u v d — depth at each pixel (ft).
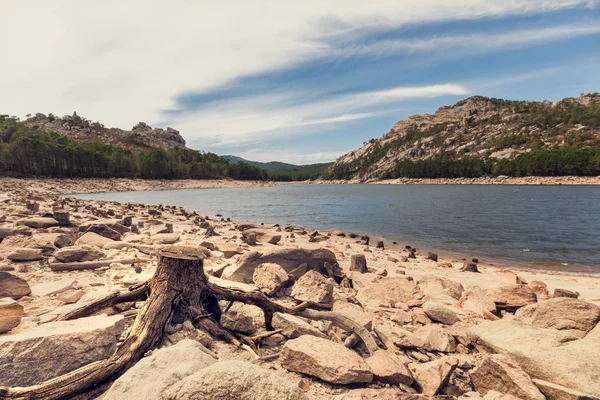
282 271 25.99
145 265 31.78
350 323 18.47
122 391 9.55
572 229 91.20
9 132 414.00
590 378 14.23
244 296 17.60
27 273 26.68
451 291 30.53
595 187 316.19
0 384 11.06
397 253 60.08
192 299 16.49
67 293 21.15
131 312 17.13
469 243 73.72
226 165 599.98
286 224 104.22
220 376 8.84
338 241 69.26
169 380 9.64
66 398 10.92
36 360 11.76
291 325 18.04
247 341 16.47
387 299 27.07
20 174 282.97
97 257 31.60
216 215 122.52
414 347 18.51
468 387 15.67
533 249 67.36
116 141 641.81
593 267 53.21
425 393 14.64
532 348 16.44
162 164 448.24
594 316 18.12
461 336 19.35
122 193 286.87
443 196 243.60
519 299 25.13
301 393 9.34
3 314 15.42
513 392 14.35
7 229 37.11
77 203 117.80
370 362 15.51
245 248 45.85
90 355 12.69
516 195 233.55
